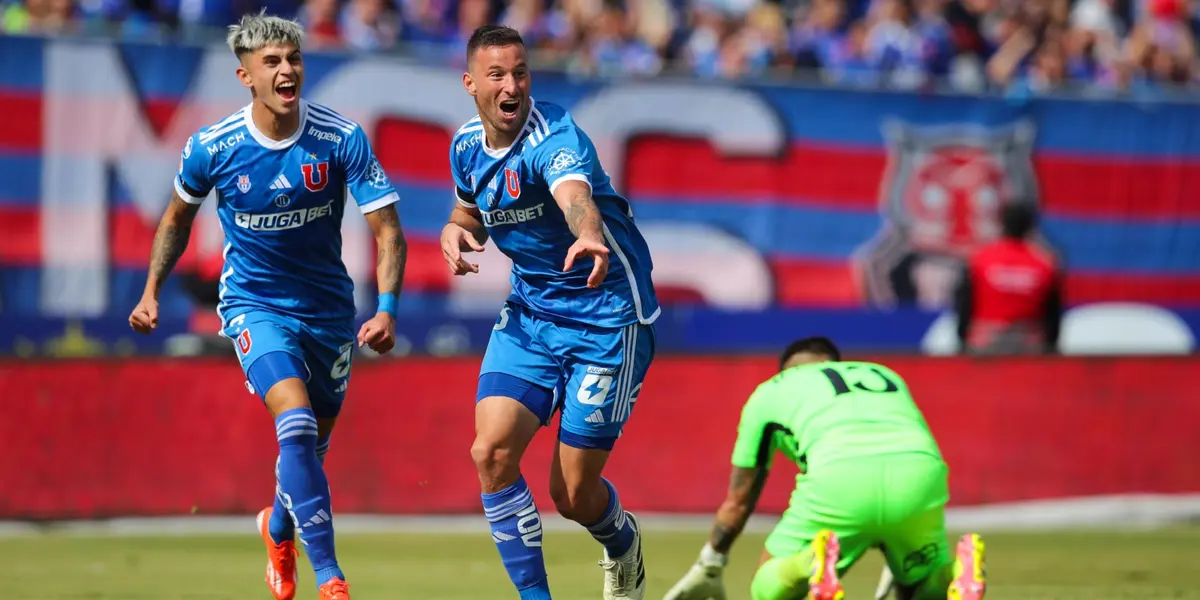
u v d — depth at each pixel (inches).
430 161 1630.2
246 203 748.6
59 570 1055.0
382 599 913.5
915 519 705.0
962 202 1798.7
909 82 1903.3
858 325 1715.1
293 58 733.9
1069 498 1469.0
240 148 744.3
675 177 1712.6
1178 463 1488.7
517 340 735.7
